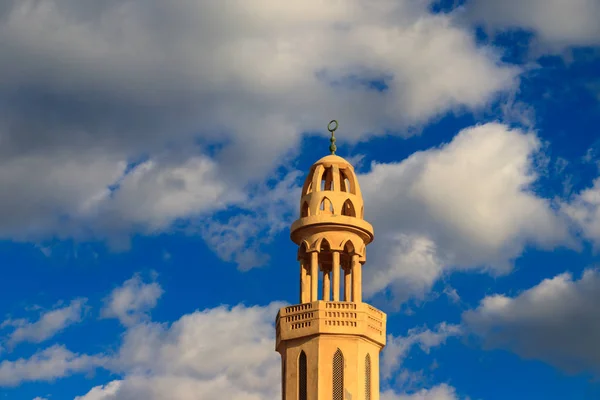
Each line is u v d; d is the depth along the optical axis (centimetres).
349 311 8575
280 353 8931
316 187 9044
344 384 8425
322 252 9138
